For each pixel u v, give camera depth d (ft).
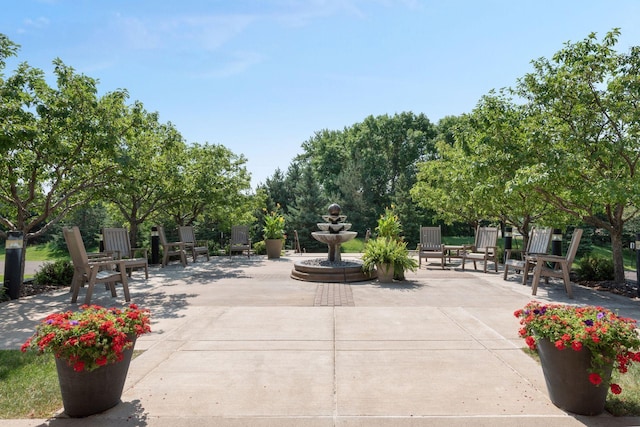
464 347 13.55
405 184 108.58
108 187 32.35
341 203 106.01
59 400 9.61
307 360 12.30
